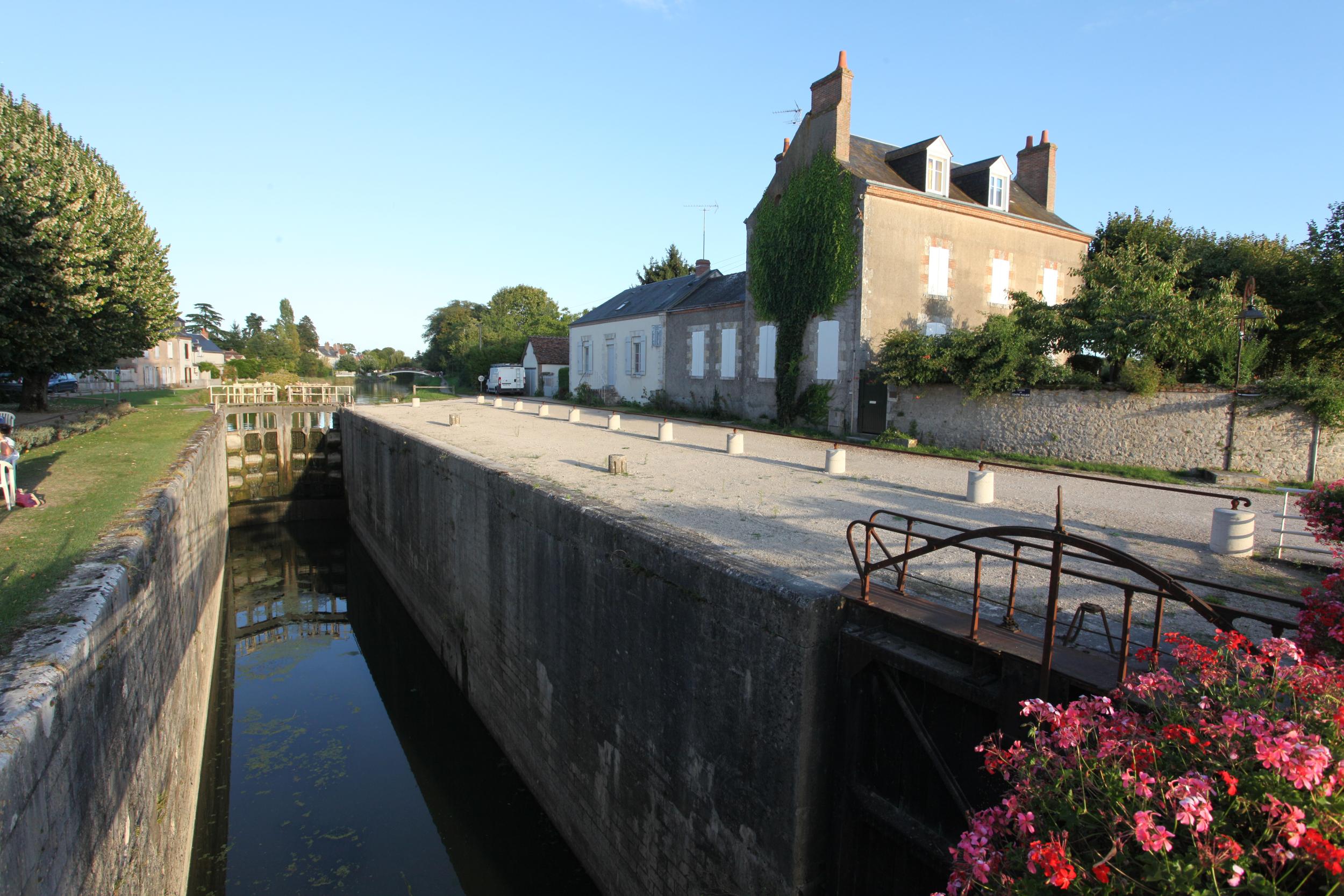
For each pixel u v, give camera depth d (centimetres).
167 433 1934
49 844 387
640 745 752
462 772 1122
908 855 505
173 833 756
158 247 2488
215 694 1390
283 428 2948
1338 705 265
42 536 742
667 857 709
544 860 904
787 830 549
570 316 8394
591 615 849
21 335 1580
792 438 1950
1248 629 566
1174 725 271
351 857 911
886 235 2016
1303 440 1260
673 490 1098
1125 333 1541
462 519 1341
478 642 1256
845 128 2061
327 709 1355
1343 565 411
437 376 7838
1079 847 256
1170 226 2441
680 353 2962
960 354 1677
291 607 1980
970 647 465
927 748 488
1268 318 1583
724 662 619
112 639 551
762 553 742
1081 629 489
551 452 1537
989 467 1395
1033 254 2334
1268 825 223
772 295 2295
